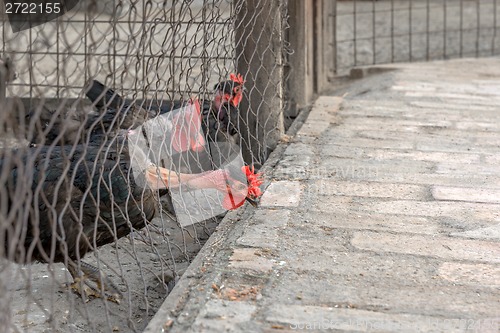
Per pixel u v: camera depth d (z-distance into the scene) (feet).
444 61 39.19
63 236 10.93
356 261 14.29
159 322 11.98
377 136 23.68
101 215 14.30
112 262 17.13
